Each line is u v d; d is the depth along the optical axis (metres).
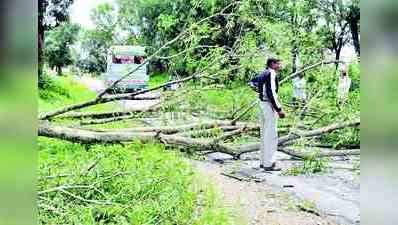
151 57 4.30
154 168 3.25
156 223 3.06
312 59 4.88
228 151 4.62
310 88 4.96
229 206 3.42
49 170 3.09
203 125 4.66
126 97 4.32
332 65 4.86
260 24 4.61
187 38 4.45
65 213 2.89
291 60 4.88
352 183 3.99
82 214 2.90
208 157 4.61
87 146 4.00
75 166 3.20
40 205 2.83
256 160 4.66
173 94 4.59
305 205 3.51
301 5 4.69
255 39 4.70
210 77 4.60
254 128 4.82
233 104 4.82
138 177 3.17
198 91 4.63
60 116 4.03
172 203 3.08
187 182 3.31
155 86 4.54
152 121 4.54
